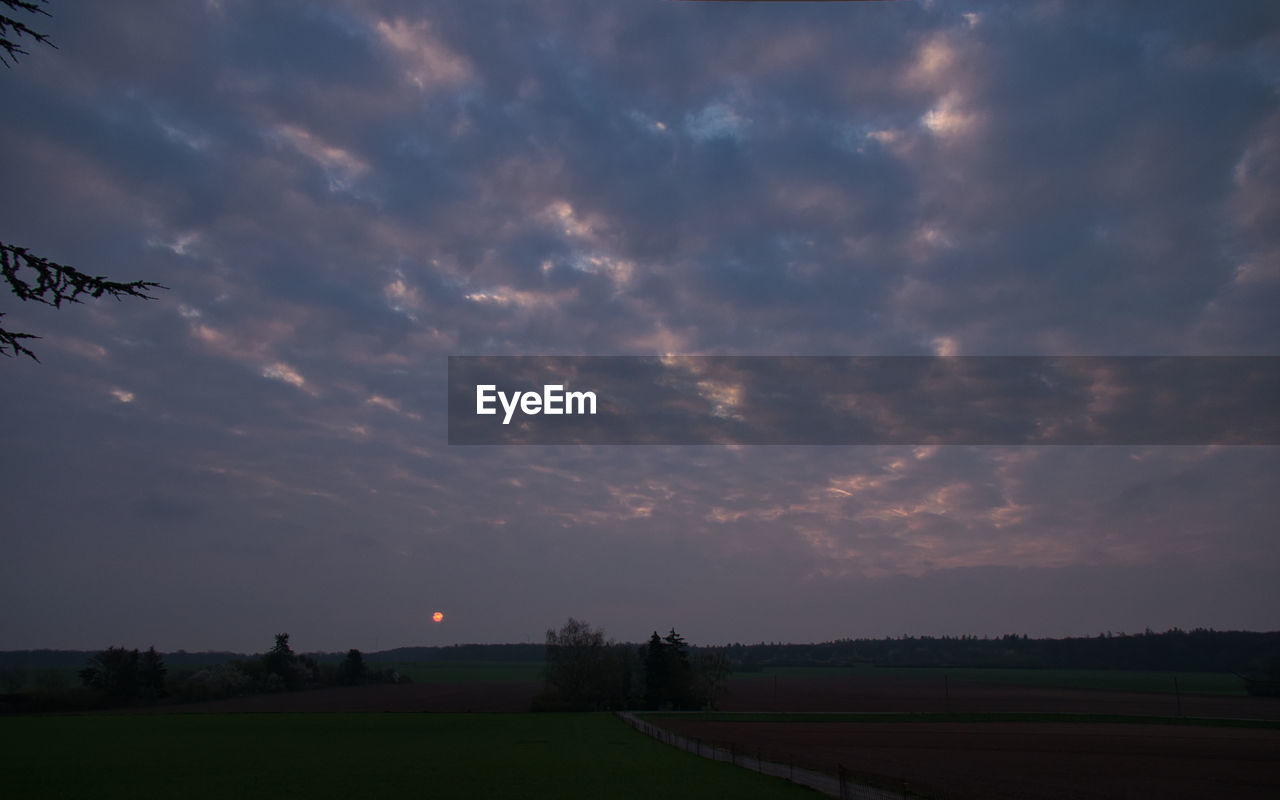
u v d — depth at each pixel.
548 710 118.25
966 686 198.88
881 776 41.12
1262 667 173.12
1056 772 48.25
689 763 46.50
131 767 46.62
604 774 41.16
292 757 52.44
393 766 46.44
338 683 168.62
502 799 33.00
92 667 123.50
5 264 13.84
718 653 132.50
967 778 44.47
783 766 44.09
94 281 14.34
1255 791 41.12
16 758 52.03
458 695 149.88
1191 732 83.62
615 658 126.88
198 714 106.00
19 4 13.74
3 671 128.25
